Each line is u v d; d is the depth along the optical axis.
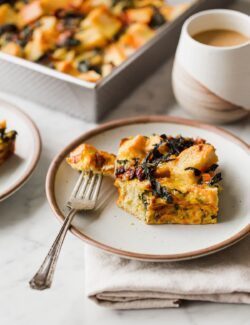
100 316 0.53
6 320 0.52
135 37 0.83
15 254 0.58
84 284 0.55
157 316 0.53
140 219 0.57
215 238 0.55
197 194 0.55
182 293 0.52
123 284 0.52
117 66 0.72
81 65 0.78
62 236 0.54
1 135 0.64
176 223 0.56
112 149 0.65
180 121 0.67
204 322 0.52
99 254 0.55
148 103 0.76
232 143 0.64
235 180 0.61
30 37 0.84
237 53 0.65
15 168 0.64
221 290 0.52
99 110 0.72
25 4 0.90
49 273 0.50
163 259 0.52
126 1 0.89
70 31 0.84
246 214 0.57
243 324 0.52
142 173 0.56
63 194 0.59
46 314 0.53
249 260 0.54
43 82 0.72
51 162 0.66
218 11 0.71
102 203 0.58
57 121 0.74
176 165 0.57
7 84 0.77
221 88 0.67
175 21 0.81
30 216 0.62
